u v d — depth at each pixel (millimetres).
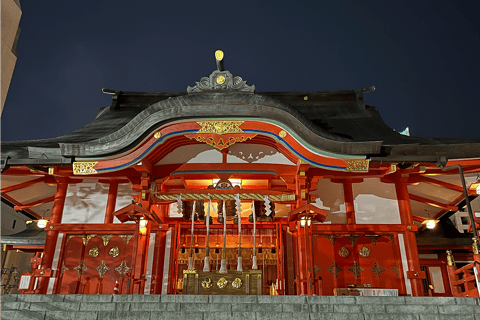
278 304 10352
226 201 17891
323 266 17656
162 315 9578
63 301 10914
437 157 15500
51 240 18344
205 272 16344
